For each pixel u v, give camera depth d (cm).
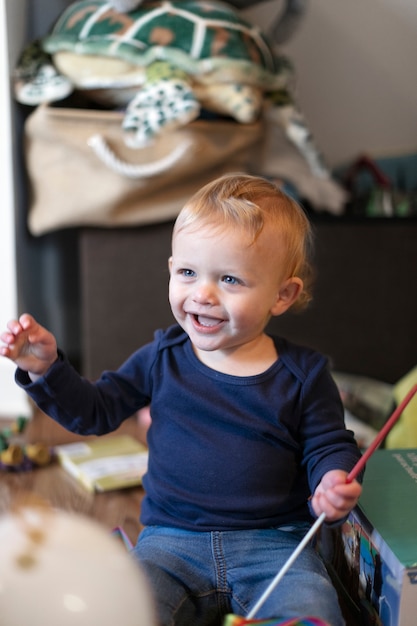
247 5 200
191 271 86
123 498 130
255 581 83
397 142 211
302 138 177
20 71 173
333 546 103
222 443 88
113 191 170
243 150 175
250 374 89
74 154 171
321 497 77
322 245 181
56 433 163
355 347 186
